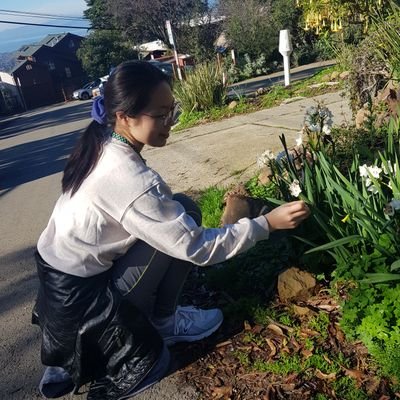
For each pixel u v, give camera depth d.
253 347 2.27
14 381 2.47
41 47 52.50
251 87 14.93
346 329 2.14
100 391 2.15
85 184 1.95
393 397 1.86
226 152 5.88
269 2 23.56
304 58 21.92
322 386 1.98
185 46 29.53
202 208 3.99
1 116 47.06
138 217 1.92
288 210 2.05
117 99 1.91
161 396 2.12
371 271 2.13
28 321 3.04
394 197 2.26
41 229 4.98
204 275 2.90
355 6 7.83
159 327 2.35
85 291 2.02
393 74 4.94
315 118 2.92
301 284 2.46
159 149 7.01
